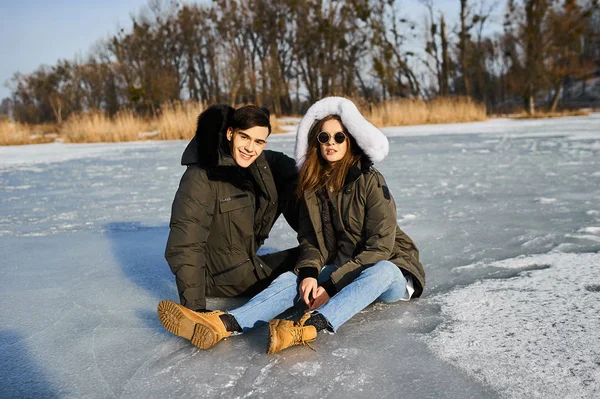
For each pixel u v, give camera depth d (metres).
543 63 30.39
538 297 2.27
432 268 2.77
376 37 31.20
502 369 1.67
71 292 2.55
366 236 2.25
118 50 39.50
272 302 2.05
